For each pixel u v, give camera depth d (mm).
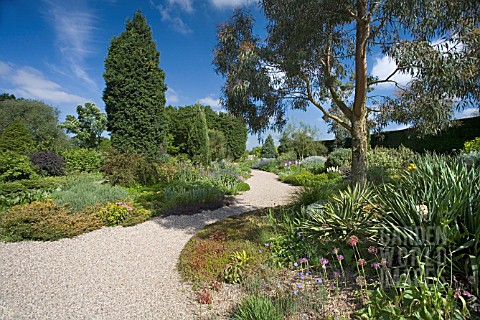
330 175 11484
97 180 10758
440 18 3467
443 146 10852
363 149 4664
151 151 12148
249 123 5043
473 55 3514
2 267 3354
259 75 4070
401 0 3139
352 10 4090
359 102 4543
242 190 10078
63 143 23484
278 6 3922
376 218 2910
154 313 2371
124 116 11789
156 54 12562
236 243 3904
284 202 7648
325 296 2211
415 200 2732
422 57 3426
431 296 1670
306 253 3107
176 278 3135
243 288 2682
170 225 5441
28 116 24047
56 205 5344
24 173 9625
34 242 4316
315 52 4367
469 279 1924
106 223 5234
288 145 21266
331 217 3225
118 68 11656
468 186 2398
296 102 5035
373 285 2254
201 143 15422
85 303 2561
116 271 3340
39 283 2977
